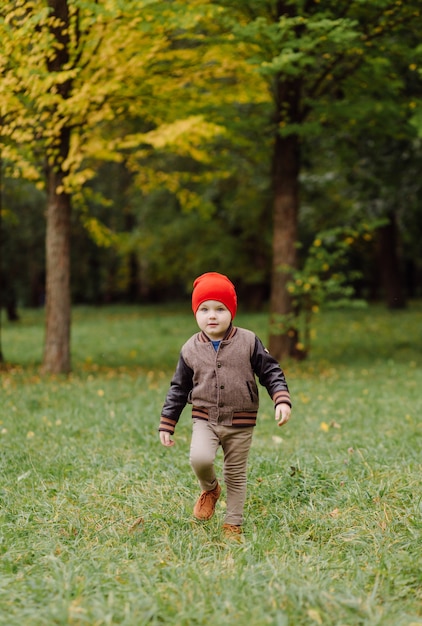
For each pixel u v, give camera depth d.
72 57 9.02
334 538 3.60
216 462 5.12
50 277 10.59
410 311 22.75
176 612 2.67
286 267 12.02
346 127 12.14
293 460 5.12
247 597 2.79
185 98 10.80
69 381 9.67
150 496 4.29
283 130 10.85
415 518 3.72
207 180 12.57
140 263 33.84
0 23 7.76
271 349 12.48
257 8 10.31
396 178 13.84
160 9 8.62
